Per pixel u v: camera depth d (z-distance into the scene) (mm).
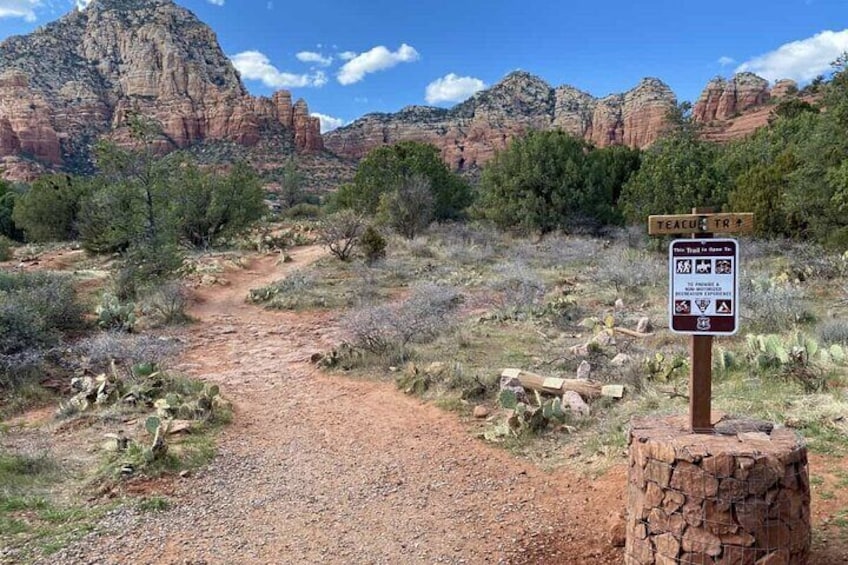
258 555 4316
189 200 25250
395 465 5934
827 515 4074
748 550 3037
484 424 6824
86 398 8055
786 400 6102
